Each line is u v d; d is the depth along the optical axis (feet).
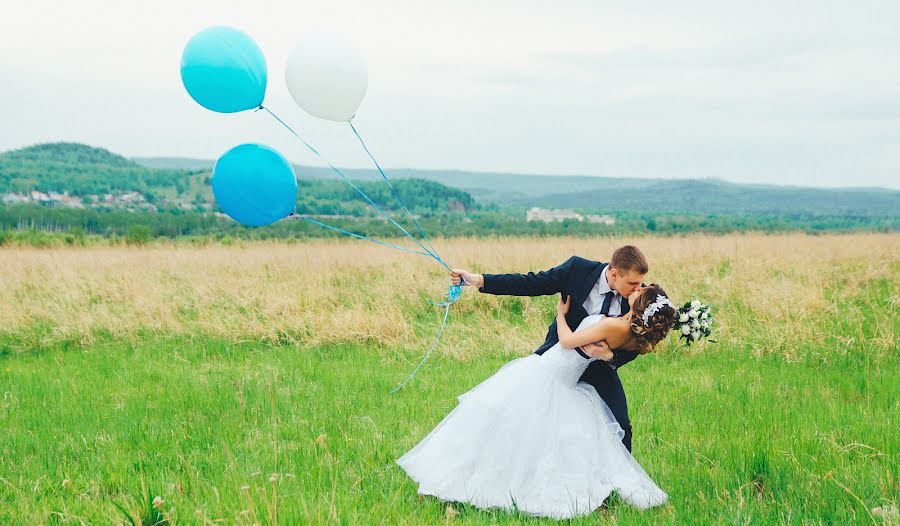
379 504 13.55
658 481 15.12
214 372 28.02
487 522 12.77
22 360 31.96
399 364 28.99
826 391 23.18
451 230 189.78
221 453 17.06
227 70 16.81
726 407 21.43
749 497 13.82
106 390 24.80
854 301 38.14
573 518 13.00
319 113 18.15
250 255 64.34
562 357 13.94
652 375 26.23
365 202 513.86
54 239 88.12
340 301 41.19
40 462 16.62
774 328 31.09
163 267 56.24
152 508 12.30
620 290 13.94
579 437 13.65
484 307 38.63
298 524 11.96
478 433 13.79
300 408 21.80
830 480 14.53
